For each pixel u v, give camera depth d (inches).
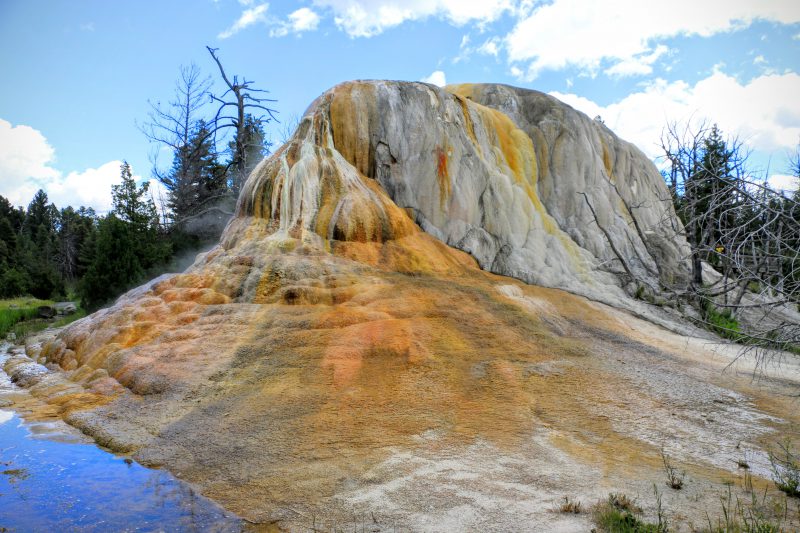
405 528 170.7
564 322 405.7
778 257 214.8
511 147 562.9
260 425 252.7
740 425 260.5
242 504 191.8
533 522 171.6
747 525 162.6
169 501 196.4
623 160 644.1
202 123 1213.1
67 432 263.7
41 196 3324.3
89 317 418.9
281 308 365.7
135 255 777.6
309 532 172.1
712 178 252.5
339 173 469.7
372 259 431.5
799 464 217.3
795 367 375.2
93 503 195.5
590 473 208.4
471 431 247.3
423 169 504.7
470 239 494.9
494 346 341.4
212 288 390.3
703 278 621.6
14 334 641.0
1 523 182.7
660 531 159.6
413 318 360.2
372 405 271.0
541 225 528.7
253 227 445.4
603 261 539.8
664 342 403.9
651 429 253.0
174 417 265.6
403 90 531.5
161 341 341.1
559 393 289.0
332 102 522.0
